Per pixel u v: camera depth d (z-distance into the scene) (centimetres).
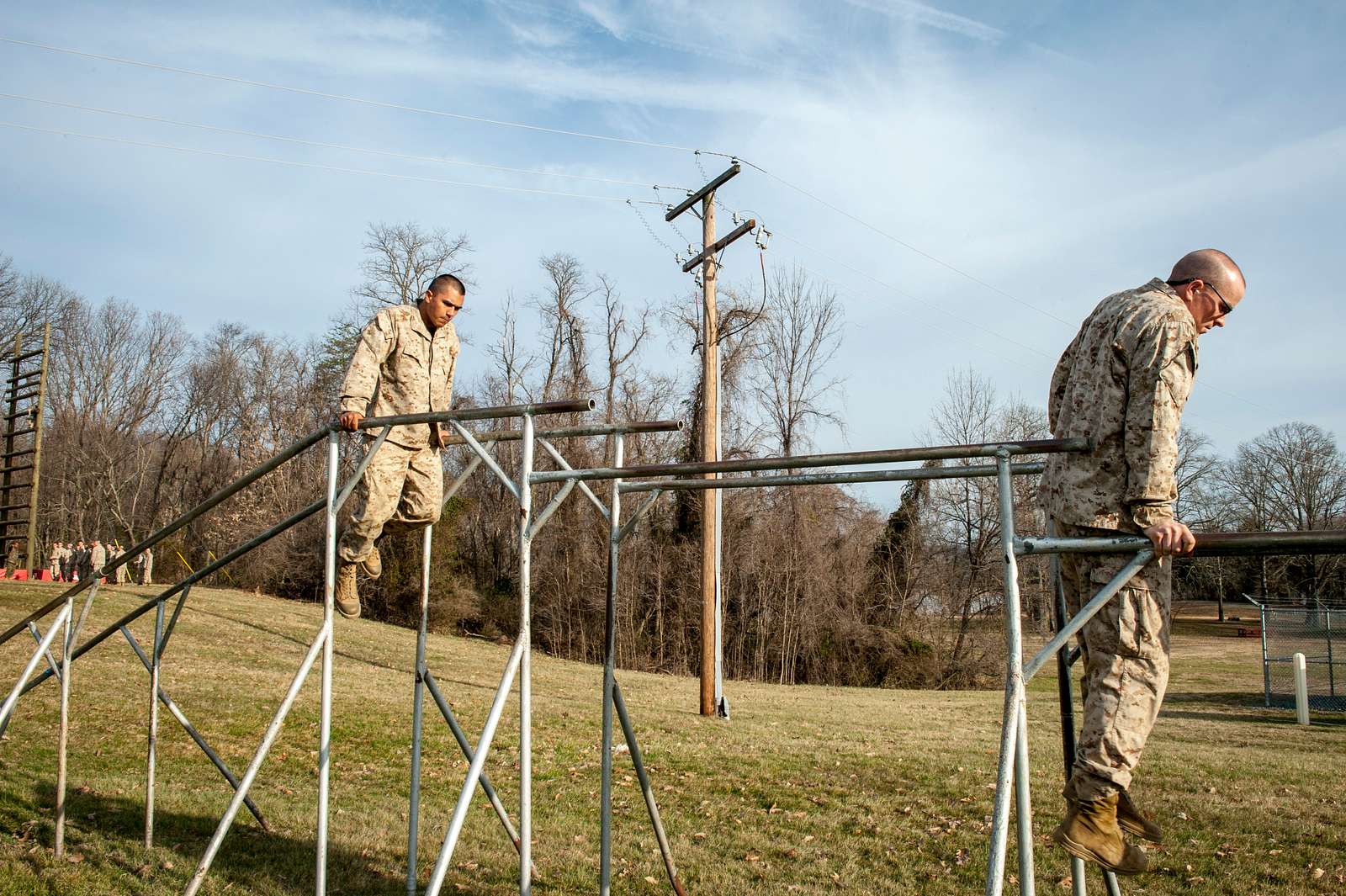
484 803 744
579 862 582
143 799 699
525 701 361
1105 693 284
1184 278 310
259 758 417
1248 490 5516
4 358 3014
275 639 2216
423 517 491
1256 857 607
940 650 3331
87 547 3319
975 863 596
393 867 558
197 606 2653
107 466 4528
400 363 472
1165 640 284
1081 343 309
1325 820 696
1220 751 1072
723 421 3559
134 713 1115
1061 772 858
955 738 1175
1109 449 286
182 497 4753
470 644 2845
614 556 423
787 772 888
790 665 3238
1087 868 582
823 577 3269
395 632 2794
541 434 463
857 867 589
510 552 3575
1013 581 273
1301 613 1944
